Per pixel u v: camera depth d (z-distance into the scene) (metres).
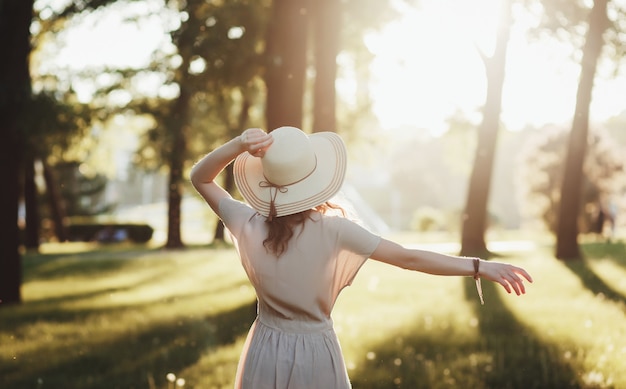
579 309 9.47
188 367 6.86
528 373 6.26
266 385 2.91
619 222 47.00
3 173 12.26
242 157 3.13
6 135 11.94
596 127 38.62
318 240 2.89
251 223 3.04
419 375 6.35
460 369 6.55
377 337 8.02
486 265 2.82
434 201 92.81
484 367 6.54
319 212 2.98
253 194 3.01
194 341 8.21
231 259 20.33
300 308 2.91
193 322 9.63
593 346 7.14
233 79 11.77
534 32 16.91
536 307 9.85
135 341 8.36
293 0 10.31
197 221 58.94
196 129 26.05
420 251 2.86
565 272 13.83
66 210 47.50
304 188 2.92
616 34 16.52
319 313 2.95
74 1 13.60
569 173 17.19
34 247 31.16
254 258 2.97
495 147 19.05
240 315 10.18
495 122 18.88
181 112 24.69
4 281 12.48
